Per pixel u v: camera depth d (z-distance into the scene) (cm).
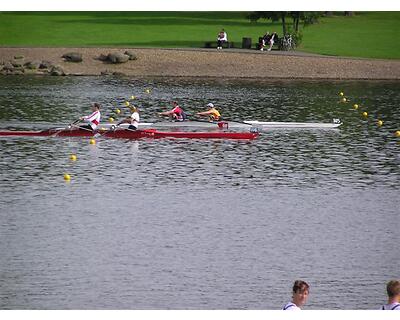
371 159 6800
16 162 6519
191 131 7831
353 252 4619
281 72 12244
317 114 8938
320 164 6606
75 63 12350
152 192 5731
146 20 16900
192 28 15812
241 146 7250
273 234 4894
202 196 5647
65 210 5288
